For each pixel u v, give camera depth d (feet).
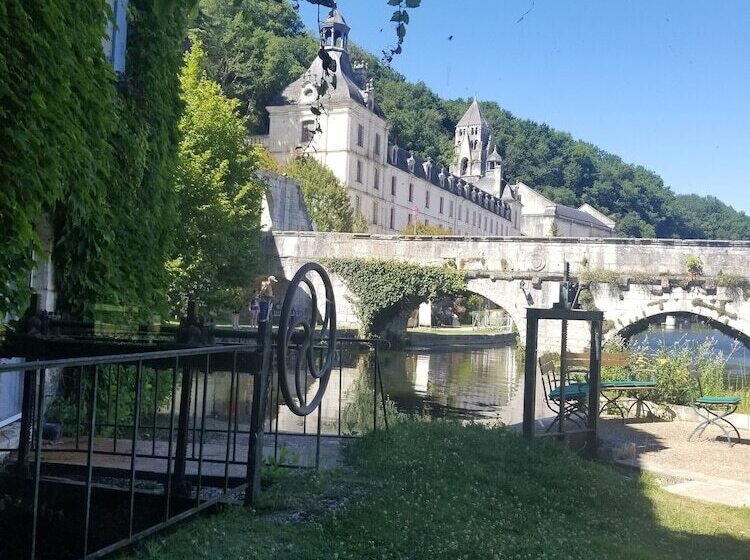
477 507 16.74
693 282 90.94
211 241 73.36
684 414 41.86
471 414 53.47
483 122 371.56
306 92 199.52
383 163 225.15
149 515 15.53
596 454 29.76
